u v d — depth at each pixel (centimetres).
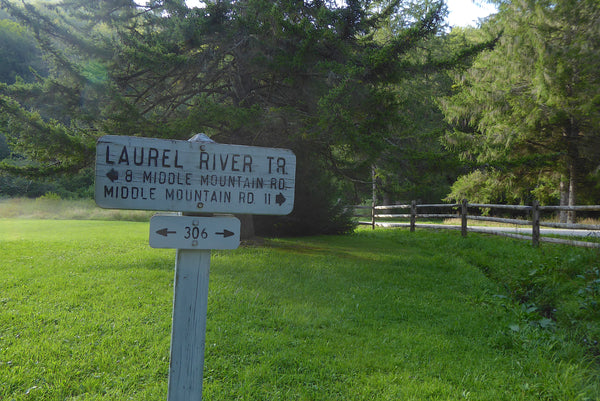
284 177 247
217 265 794
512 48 1805
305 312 526
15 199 2739
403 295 639
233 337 438
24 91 835
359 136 848
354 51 999
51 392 322
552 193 2270
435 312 561
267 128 1020
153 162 226
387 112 906
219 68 1021
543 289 666
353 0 951
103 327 455
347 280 712
